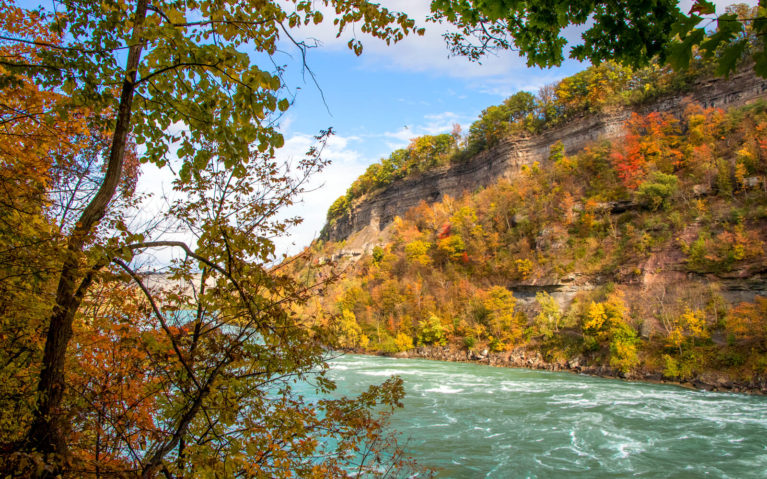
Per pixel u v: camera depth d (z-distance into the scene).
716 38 2.61
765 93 66.88
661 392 32.22
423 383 35.78
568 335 50.84
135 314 4.89
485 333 56.59
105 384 4.68
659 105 78.38
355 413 5.71
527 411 25.50
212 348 4.66
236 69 3.60
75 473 3.56
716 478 15.78
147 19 3.77
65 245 3.59
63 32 3.82
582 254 61.56
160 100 3.99
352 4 4.01
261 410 5.14
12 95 4.56
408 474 13.27
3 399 4.05
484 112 107.75
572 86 92.00
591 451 18.52
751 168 55.56
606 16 3.85
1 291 3.76
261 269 4.51
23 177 4.36
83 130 5.32
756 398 29.89
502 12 3.88
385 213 124.62
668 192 58.94
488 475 15.93
